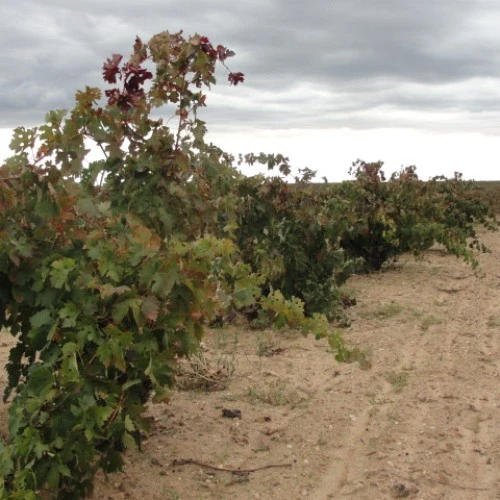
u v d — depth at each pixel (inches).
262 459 130.8
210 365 183.8
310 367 186.1
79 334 93.4
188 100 137.6
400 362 192.5
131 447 96.0
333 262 240.7
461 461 130.9
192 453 131.2
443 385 172.4
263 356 195.2
